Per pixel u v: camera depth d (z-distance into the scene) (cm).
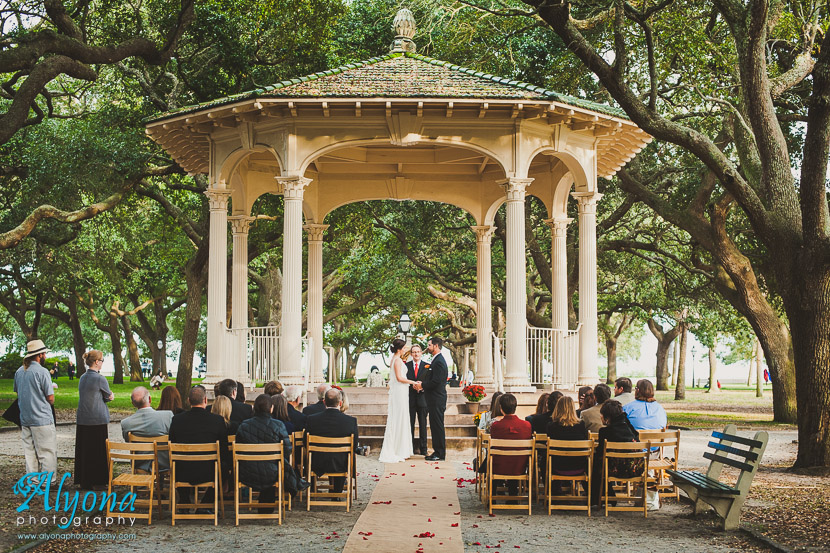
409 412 1383
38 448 1037
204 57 2259
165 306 5325
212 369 1611
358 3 2594
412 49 1817
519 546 754
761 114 1334
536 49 2417
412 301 3600
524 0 1096
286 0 2103
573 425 941
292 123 1516
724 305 3181
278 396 984
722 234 2336
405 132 1516
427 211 2819
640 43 2039
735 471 1307
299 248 1518
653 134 1238
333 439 946
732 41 2033
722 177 1283
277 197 2536
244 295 1864
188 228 2534
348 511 942
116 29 2053
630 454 909
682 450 1614
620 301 3512
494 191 1950
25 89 1230
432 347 1382
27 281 3253
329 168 1955
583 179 1656
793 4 1781
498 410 1035
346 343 5006
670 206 2438
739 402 4003
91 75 1356
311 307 1941
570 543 769
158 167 2344
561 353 1659
